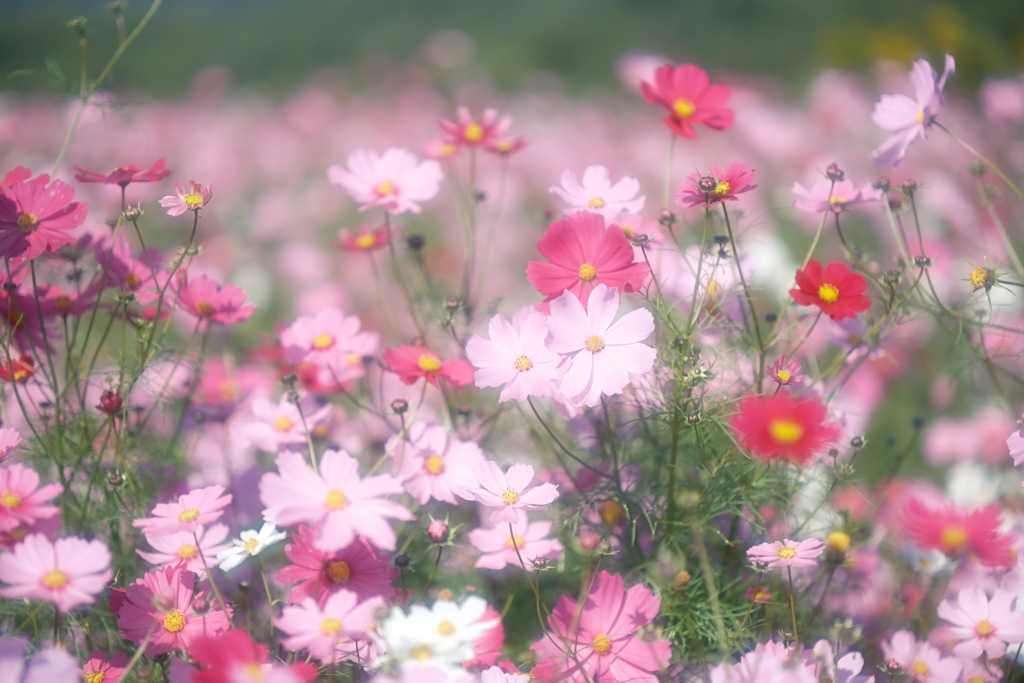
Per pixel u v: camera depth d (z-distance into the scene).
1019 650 1.63
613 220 1.69
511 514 1.57
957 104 4.15
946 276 2.25
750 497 1.65
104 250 1.70
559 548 1.64
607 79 8.24
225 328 1.98
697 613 1.62
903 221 2.88
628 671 1.58
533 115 5.88
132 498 1.68
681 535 1.64
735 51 8.82
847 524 1.72
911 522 1.62
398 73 7.38
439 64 7.48
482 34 10.11
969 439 2.04
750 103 4.93
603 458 1.70
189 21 11.46
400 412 1.66
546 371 1.60
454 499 1.65
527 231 3.37
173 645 1.56
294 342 1.78
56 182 1.62
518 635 1.68
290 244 3.56
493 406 1.82
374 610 1.54
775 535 1.68
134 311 1.72
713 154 4.25
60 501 1.64
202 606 1.56
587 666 1.59
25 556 1.52
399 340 1.88
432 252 2.85
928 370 2.30
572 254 1.63
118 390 1.65
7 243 1.61
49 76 1.77
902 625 1.72
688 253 1.75
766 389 1.70
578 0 11.12
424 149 1.87
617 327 1.59
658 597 1.61
